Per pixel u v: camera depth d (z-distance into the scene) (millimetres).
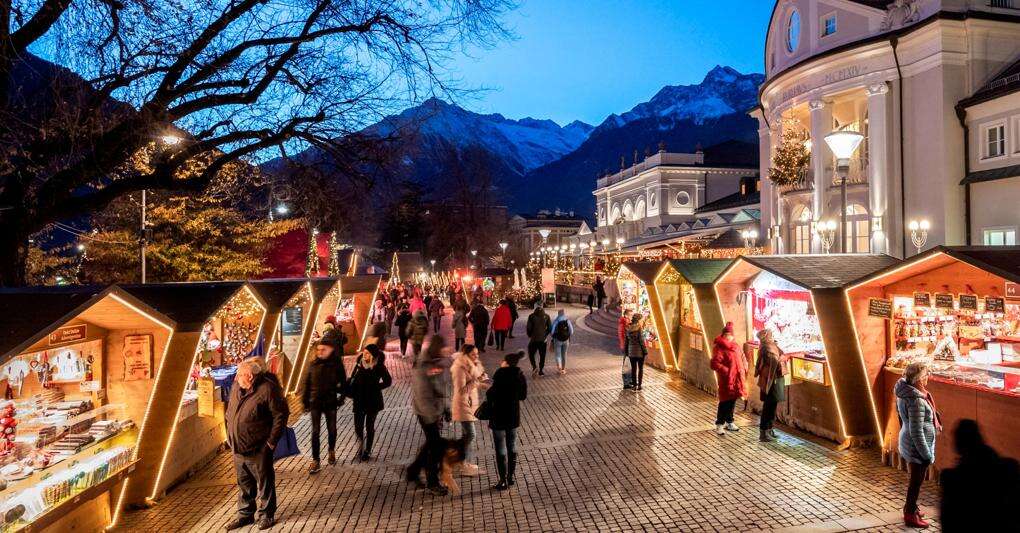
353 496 7305
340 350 12461
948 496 6348
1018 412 5961
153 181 10555
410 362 18172
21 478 5234
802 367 9203
